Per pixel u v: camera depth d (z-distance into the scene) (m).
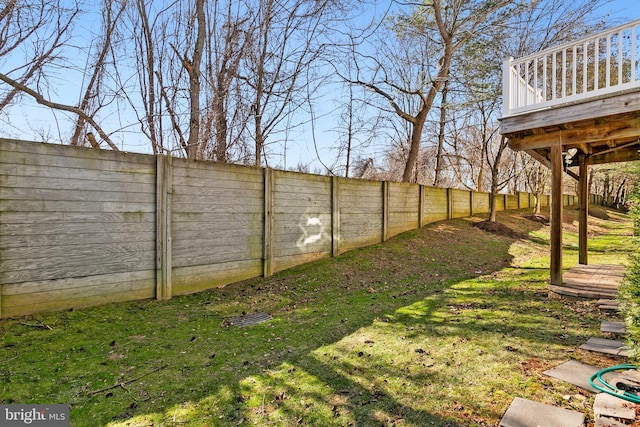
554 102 4.49
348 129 12.86
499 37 9.88
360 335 3.46
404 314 4.12
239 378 2.59
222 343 3.29
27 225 3.38
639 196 2.60
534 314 4.01
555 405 2.17
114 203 3.96
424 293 5.14
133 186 4.12
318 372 2.68
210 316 4.04
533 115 4.78
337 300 4.81
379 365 2.79
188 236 4.66
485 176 19.42
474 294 5.00
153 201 4.30
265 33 7.39
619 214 22.75
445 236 9.23
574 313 4.02
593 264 6.97
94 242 3.81
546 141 5.00
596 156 6.73
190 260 4.68
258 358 2.96
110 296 3.94
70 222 3.64
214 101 7.14
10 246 3.28
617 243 10.59
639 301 2.22
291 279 5.64
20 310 3.33
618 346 3.03
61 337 3.14
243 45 7.31
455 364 2.78
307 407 2.21
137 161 4.16
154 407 2.20
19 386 2.35
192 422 2.05
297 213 6.24
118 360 2.84
